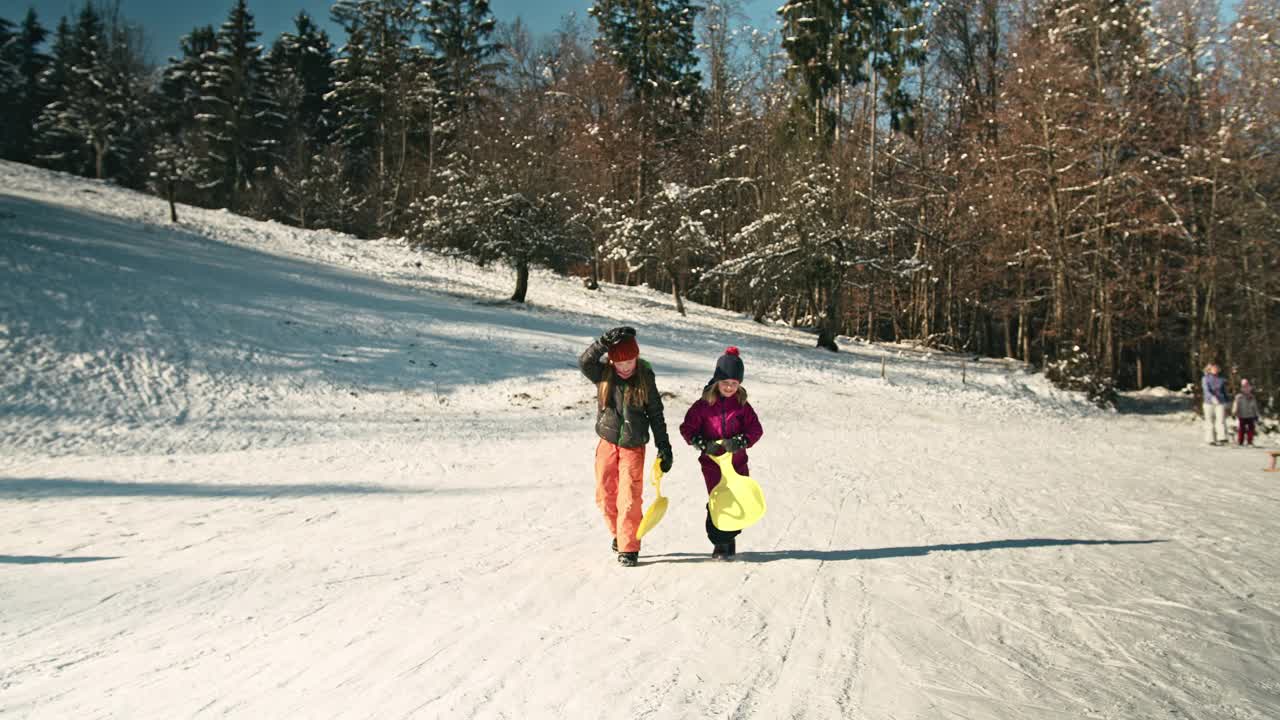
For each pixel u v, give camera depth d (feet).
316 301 81.46
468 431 47.88
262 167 200.85
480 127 115.14
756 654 12.46
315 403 54.39
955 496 29.63
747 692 10.90
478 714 9.88
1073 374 99.04
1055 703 10.95
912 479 33.55
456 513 25.34
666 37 163.43
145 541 21.15
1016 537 22.54
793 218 112.27
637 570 17.74
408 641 12.75
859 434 51.13
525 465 36.52
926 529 23.36
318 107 231.50
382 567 17.97
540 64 185.78
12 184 124.88
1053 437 58.39
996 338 175.52
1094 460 44.65
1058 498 30.30
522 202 105.50
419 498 28.25
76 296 63.10
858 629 13.89
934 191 141.69
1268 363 80.43
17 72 228.84
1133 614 15.43
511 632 13.25
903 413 66.54
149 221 114.01
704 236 127.95
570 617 14.15
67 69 209.87
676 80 167.63
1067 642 13.71
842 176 117.60
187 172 186.80
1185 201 108.99
